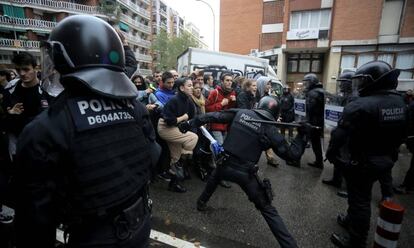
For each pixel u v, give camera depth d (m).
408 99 5.96
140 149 1.13
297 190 3.64
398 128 2.11
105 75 0.98
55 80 1.19
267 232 2.54
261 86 4.87
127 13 38.41
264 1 19.12
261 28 19.75
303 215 2.93
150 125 1.36
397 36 13.75
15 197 0.90
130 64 2.40
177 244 2.30
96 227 0.97
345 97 4.71
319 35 15.71
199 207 2.89
